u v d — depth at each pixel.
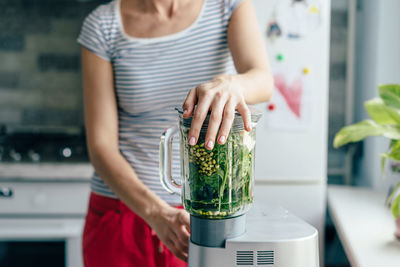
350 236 1.37
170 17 1.03
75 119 2.56
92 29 1.07
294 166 2.07
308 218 2.08
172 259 1.05
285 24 2.01
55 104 2.54
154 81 1.04
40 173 2.10
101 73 1.07
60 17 2.50
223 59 1.04
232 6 1.01
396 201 1.21
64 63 2.53
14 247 2.10
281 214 0.79
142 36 1.04
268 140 2.06
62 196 2.12
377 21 2.22
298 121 2.05
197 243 0.69
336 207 1.85
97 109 1.06
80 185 2.12
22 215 2.13
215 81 0.67
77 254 2.07
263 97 0.81
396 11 2.12
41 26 2.50
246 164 0.66
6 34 2.51
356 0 2.44
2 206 2.12
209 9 1.02
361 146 2.47
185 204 0.68
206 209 0.66
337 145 1.19
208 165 0.65
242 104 0.65
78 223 2.12
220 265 0.67
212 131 0.62
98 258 1.08
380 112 1.17
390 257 1.15
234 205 0.66
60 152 2.36
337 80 2.46
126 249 1.05
